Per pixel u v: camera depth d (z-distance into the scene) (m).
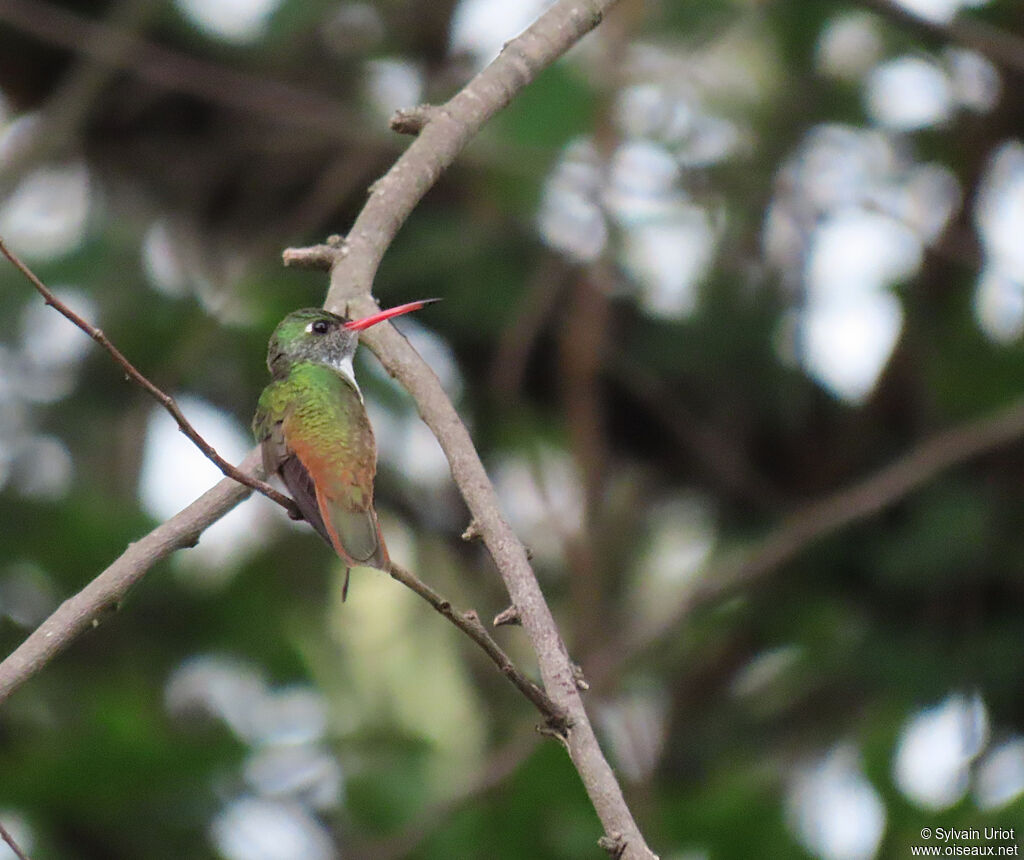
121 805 9.00
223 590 10.76
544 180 10.67
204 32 11.51
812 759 10.61
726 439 11.46
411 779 9.96
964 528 10.45
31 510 10.53
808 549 11.01
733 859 9.23
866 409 11.36
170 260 11.81
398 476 11.52
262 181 11.72
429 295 11.00
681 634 11.59
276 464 5.91
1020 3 11.49
